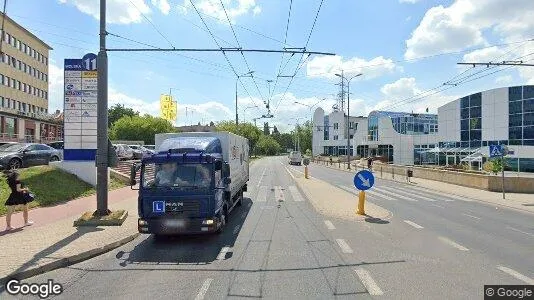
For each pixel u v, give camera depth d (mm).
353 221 13766
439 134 56562
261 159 101312
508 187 25266
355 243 10398
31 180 18359
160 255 9383
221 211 11961
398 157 66688
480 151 46500
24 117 56750
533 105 41812
